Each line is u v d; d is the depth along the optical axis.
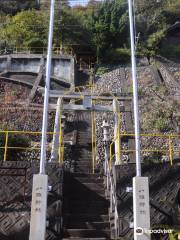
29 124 22.77
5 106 25.25
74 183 14.48
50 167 13.36
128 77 34.28
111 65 39.97
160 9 49.34
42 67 33.81
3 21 46.34
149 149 20.45
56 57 34.88
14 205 12.80
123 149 20.52
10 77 34.28
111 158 15.42
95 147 20.78
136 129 12.01
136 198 11.28
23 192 13.00
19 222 12.50
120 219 12.52
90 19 44.03
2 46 40.25
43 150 11.72
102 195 14.08
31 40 40.66
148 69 35.88
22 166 13.32
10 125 22.30
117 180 13.06
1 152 17.23
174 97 28.00
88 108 19.00
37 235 10.89
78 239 11.86
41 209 11.09
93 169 18.22
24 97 28.25
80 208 13.55
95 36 42.38
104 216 13.09
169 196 13.27
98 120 24.19
